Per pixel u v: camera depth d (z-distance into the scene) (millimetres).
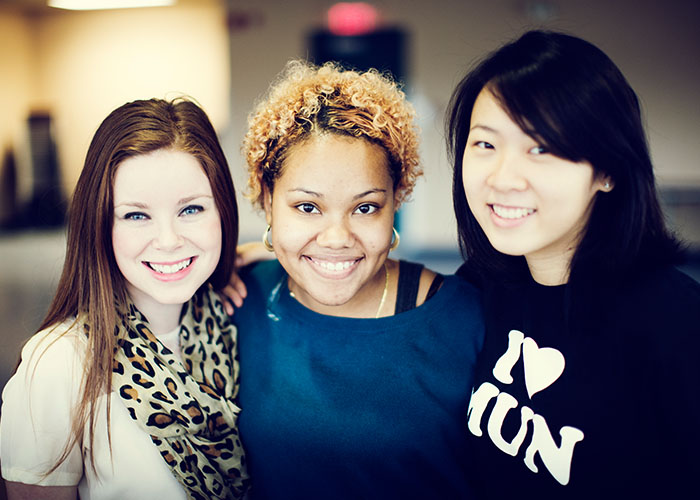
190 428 1104
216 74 10289
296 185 1064
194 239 1094
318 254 1093
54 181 10398
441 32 7379
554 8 7207
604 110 919
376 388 1142
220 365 1209
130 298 1154
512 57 970
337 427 1126
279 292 1266
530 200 964
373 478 1124
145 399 1079
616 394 942
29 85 10625
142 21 10281
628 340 934
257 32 7629
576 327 992
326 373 1159
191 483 1095
